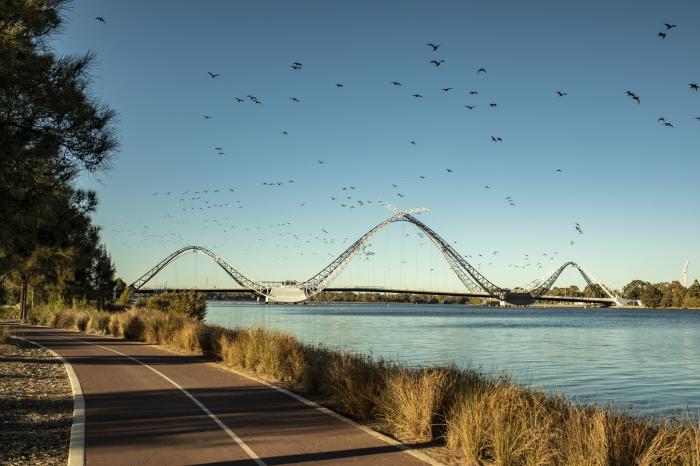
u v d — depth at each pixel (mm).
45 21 9789
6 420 10922
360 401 11750
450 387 11047
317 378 14695
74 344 29703
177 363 21203
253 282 176750
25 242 15648
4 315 62719
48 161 10391
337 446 9078
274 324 75875
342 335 56562
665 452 7629
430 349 43344
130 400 13273
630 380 27938
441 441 9680
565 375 29750
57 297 55844
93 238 23031
